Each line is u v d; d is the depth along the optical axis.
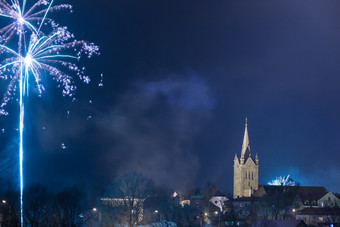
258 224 134.88
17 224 111.12
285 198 188.38
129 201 138.00
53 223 120.44
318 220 166.25
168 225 139.88
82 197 134.62
